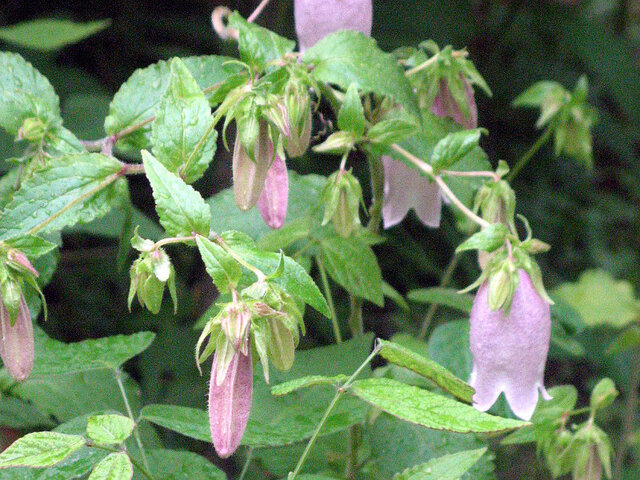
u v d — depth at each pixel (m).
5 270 0.31
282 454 0.48
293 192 0.46
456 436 0.43
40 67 0.79
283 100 0.32
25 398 0.43
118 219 0.56
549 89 0.56
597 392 0.45
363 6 0.39
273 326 0.30
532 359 0.36
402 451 0.43
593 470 0.45
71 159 0.34
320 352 0.43
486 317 0.36
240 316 0.28
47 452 0.29
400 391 0.30
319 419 0.39
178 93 0.33
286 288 0.30
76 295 0.78
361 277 0.43
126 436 0.30
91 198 0.35
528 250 0.36
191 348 0.72
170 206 0.30
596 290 0.69
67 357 0.38
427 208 0.45
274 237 0.43
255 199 0.32
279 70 0.35
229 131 0.66
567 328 0.55
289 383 0.31
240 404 0.29
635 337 0.59
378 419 0.44
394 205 0.45
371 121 0.42
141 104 0.39
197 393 0.70
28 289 0.39
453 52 0.42
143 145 0.39
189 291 0.75
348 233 0.38
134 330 0.75
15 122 0.38
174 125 0.33
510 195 0.38
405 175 0.44
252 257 0.31
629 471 0.78
